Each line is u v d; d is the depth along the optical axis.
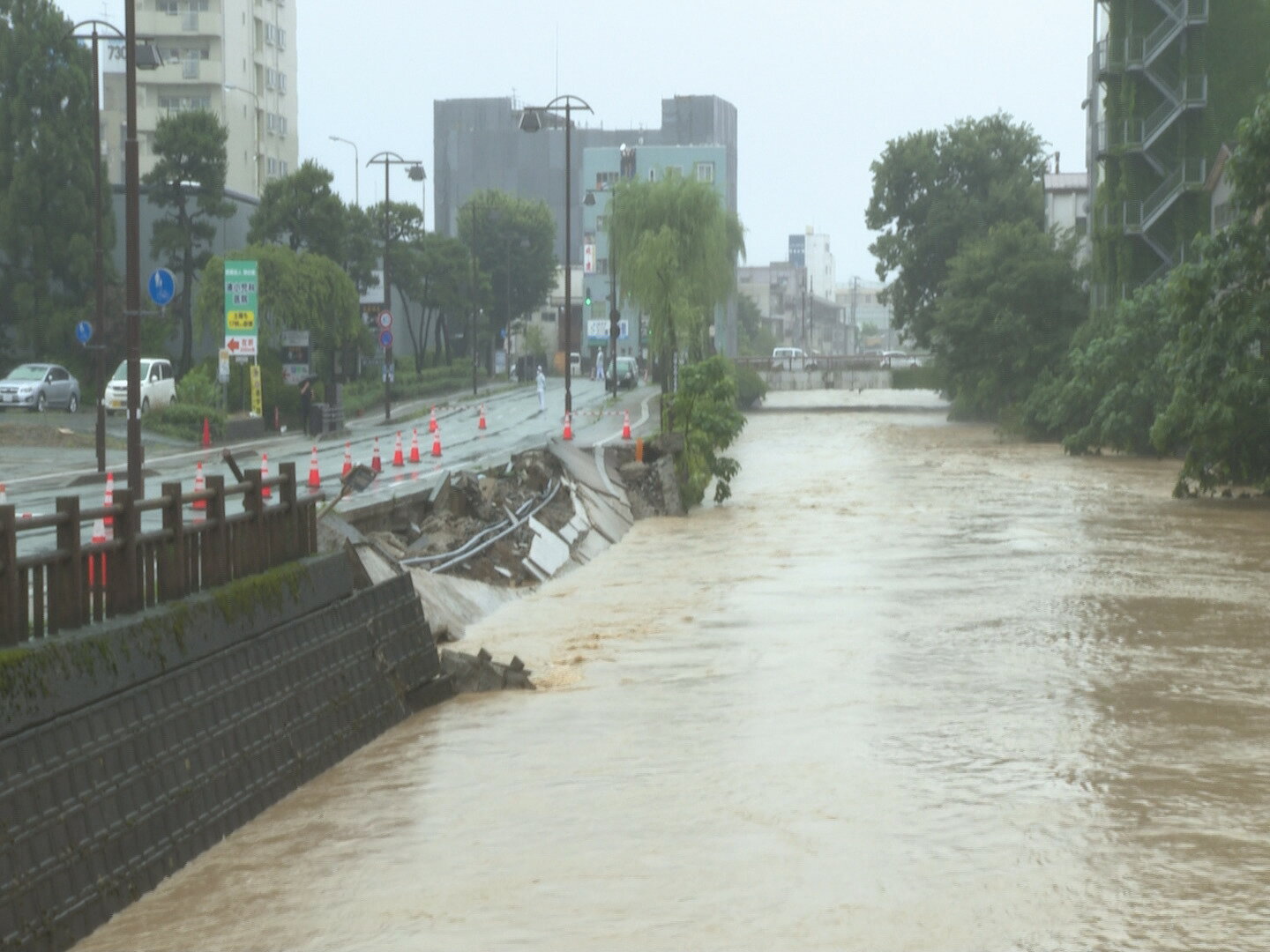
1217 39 67.56
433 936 9.97
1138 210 69.38
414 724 16.28
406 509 28.77
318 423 57.94
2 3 66.94
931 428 84.31
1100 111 80.62
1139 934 9.66
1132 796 12.77
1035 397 70.62
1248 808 12.38
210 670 12.37
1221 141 67.69
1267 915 9.98
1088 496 43.19
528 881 11.01
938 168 97.94
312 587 14.84
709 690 17.55
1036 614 22.47
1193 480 46.31
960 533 33.94
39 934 9.52
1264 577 26.31
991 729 15.23
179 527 12.51
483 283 122.94
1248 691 16.94
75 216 67.00
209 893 10.89
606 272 148.25
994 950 9.45
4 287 67.44
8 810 9.41
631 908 10.39
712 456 41.97
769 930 9.91
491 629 22.48
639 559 31.05
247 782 12.70
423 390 90.50
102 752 10.58
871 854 11.38
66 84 66.94
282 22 127.56
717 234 72.31
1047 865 11.05
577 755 14.68
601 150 161.50
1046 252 81.56
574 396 91.31
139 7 113.62
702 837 11.91
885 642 20.41
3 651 9.82
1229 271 41.00
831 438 74.31
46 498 32.34
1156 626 21.38
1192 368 41.56
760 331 197.12
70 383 58.84
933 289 98.75
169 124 71.31
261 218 77.69
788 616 22.84
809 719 15.88
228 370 57.41
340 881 11.09
